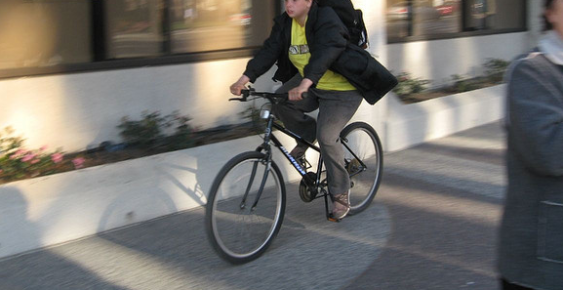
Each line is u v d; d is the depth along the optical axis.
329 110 4.43
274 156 5.83
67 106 5.54
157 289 3.87
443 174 6.12
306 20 4.26
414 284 3.85
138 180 4.97
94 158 5.44
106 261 4.27
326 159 4.50
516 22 10.77
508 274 2.32
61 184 4.66
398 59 8.61
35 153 5.14
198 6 6.46
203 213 5.18
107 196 4.77
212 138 6.15
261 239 4.29
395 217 5.00
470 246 4.40
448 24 9.47
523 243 2.26
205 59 6.48
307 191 4.65
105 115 5.79
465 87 8.83
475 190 5.63
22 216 4.37
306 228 4.80
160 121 6.02
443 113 7.60
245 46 6.94
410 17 8.79
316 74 4.06
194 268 4.16
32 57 5.41
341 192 4.61
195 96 6.45
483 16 10.12
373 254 4.31
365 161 5.13
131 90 5.94
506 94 2.25
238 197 4.11
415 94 8.40
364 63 4.34
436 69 9.23
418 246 4.43
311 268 4.12
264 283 3.93
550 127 2.10
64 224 4.56
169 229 4.83
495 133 7.77
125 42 5.95
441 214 5.05
